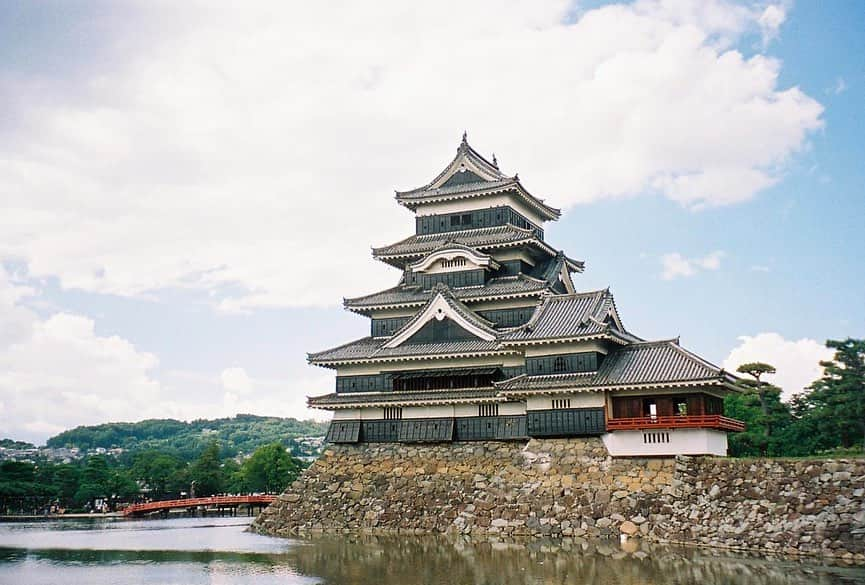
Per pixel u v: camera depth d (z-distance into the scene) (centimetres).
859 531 5000
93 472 14112
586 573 4666
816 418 8425
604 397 6481
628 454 6291
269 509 7875
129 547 6538
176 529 8769
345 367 8069
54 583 4706
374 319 8456
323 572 4966
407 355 7638
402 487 7306
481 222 8588
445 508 6962
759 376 9138
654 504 5953
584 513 6191
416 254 8556
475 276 8150
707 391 6312
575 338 6644
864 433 8231
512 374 7406
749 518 5484
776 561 4928
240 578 4803
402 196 8850
